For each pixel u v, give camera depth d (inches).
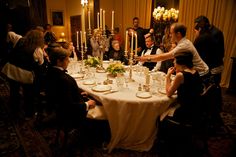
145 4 233.5
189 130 78.4
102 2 265.6
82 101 86.8
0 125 118.0
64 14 330.0
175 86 82.0
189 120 83.1
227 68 186.2
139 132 90.8
